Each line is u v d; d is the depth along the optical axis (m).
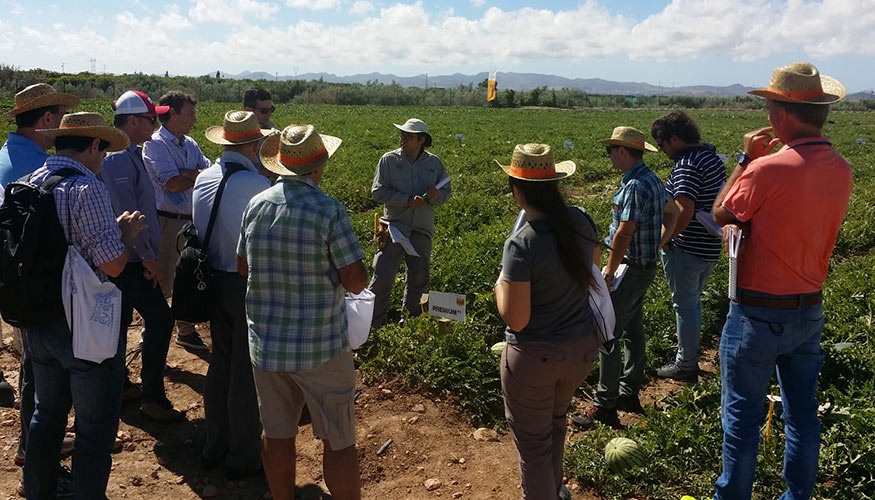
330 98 72.00
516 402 3.48
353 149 23.33
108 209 3.51
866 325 7.06
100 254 3.45
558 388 3.60
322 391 3.54
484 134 33.84
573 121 50.41
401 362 5.88
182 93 5.95
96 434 3.64
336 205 3.45
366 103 74.31
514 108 74.44
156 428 4.97
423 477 4.51
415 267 7.05
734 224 3.62
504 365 3.51
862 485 4.29
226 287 4.20
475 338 6.37
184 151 6.09
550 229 3.29
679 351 6.23
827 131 41.75
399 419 5.18
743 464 3.67
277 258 3.38
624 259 5.06
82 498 3.65
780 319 3.50
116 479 4.25
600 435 4.95
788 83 3.42
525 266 3.24
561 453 3.76
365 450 4.76
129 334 6.68
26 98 4.15
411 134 6.57
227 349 4.32
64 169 3.53
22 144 4.26
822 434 4.82
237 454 4.32
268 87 75.19
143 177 5.04
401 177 6.69
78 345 3.41
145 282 4.85
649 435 4.82
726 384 3.78
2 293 3.29
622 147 4.90
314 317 3.43
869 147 30.25
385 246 6.78
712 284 8.48
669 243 5.87
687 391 5.53
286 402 3.64
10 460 4.39
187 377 5.86
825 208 3.39
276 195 3.46
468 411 5.47
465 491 4.35
